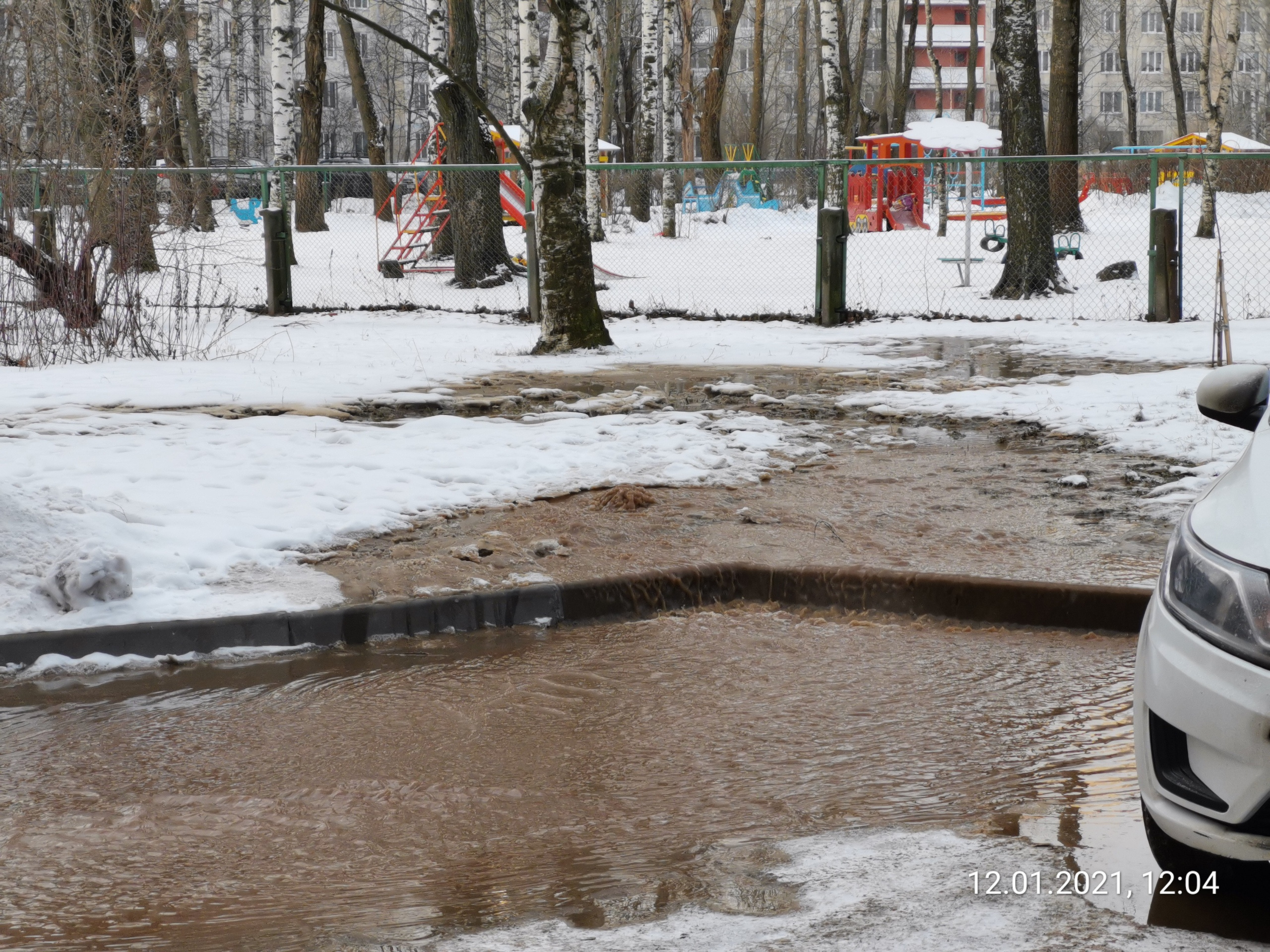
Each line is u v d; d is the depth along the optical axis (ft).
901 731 14.83
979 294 74.18
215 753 14.55
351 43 126.41
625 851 11.48
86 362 47.57
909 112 290.15
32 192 50.90
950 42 305.12
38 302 48.34
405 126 249.14
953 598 19.90
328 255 96.07
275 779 13.66
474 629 19.58
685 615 20.44
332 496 25.46
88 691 16.89
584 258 50.70
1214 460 28.45
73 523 21.25
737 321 63.41
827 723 15.15
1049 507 25.11
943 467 29.14
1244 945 9.00
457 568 21.15
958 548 22.18
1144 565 20.75
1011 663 17.63
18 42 49.34
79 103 49.47
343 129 243.60
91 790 13.42
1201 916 9.62
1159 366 44.29
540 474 28.09
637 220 134.72
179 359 49.01
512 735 14.97
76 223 49.03
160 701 16.48
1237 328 54.80
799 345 53.21
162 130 81.82
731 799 12.78
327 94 236.43
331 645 18.84
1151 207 58.70
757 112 173.37
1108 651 18.24
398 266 83.46
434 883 10.90
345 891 10.78
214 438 30.96
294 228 110.11
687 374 44.55
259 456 28.91
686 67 167.02
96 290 50.19
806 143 189.26
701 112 153.79
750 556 21.95
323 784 13.47
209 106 146.20
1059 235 90.94
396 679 17.25
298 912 10.32
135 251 49.93
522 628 19.71
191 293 72.13
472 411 36.81
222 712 16.02
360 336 58.39
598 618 20.20
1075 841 11.24
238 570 20.99
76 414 33.71
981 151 141.59
